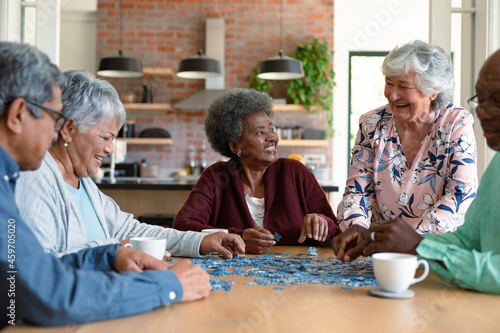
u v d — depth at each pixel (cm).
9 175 103
